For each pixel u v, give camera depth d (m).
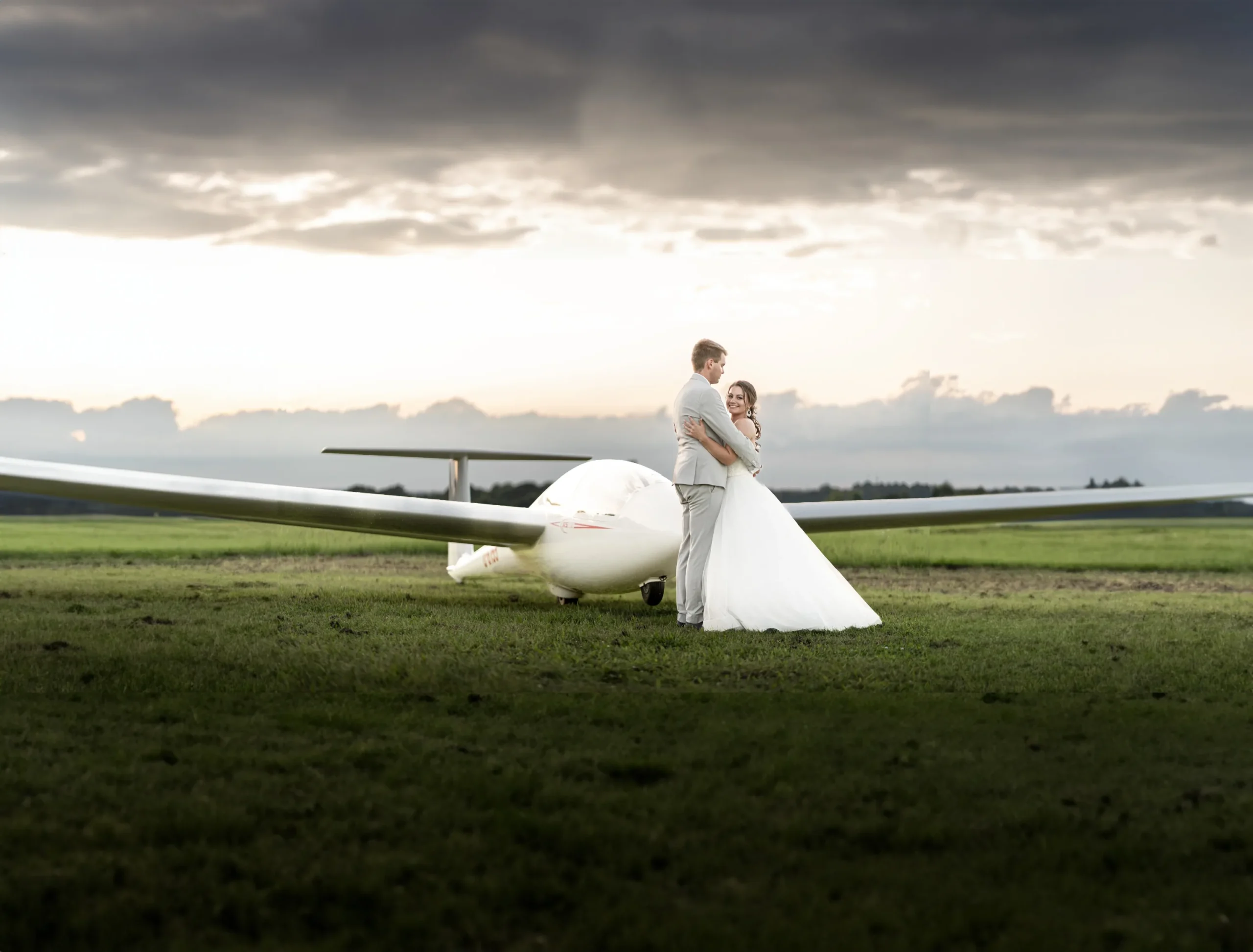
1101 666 5.61
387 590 10.08
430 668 5.33
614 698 4.65
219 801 3.08
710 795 3.20
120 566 12.93
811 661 5.77
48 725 4.00
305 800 3.12
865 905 2.42
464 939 2.26
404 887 2.51
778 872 2.62
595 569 8.19
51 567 12.66
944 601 9.60
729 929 2.30
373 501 7.82
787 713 4.38
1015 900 2.45
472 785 3.24
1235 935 2.27
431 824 2.92
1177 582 12.34
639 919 2.34
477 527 8.14
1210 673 5.39
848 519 8.78
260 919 2.33
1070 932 2.29
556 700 4.56
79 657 5.47
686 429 7.33
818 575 7.30
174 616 7.47
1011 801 3.16
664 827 2.91
